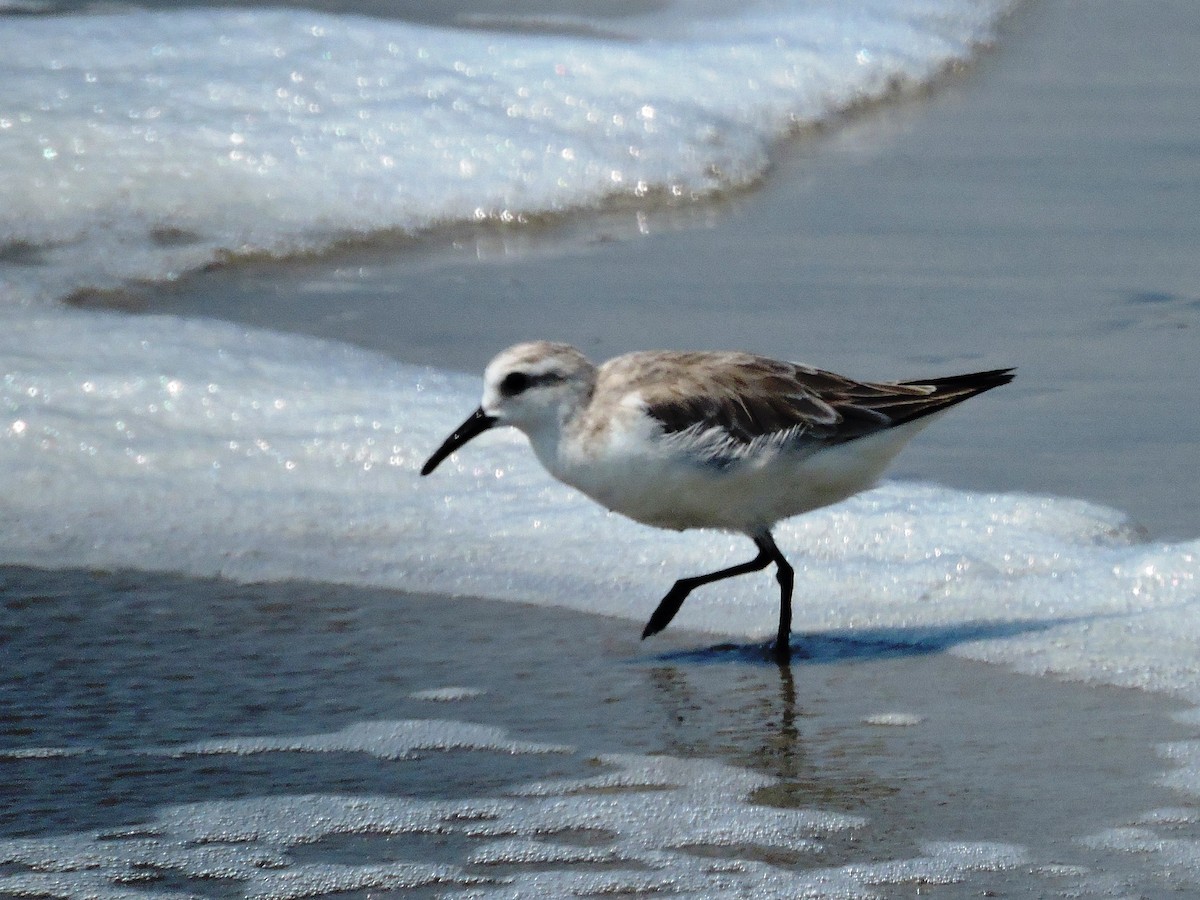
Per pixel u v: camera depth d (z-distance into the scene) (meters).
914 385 10.46
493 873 7.79
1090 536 11.69
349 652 10.41
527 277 16.84
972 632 10.62
